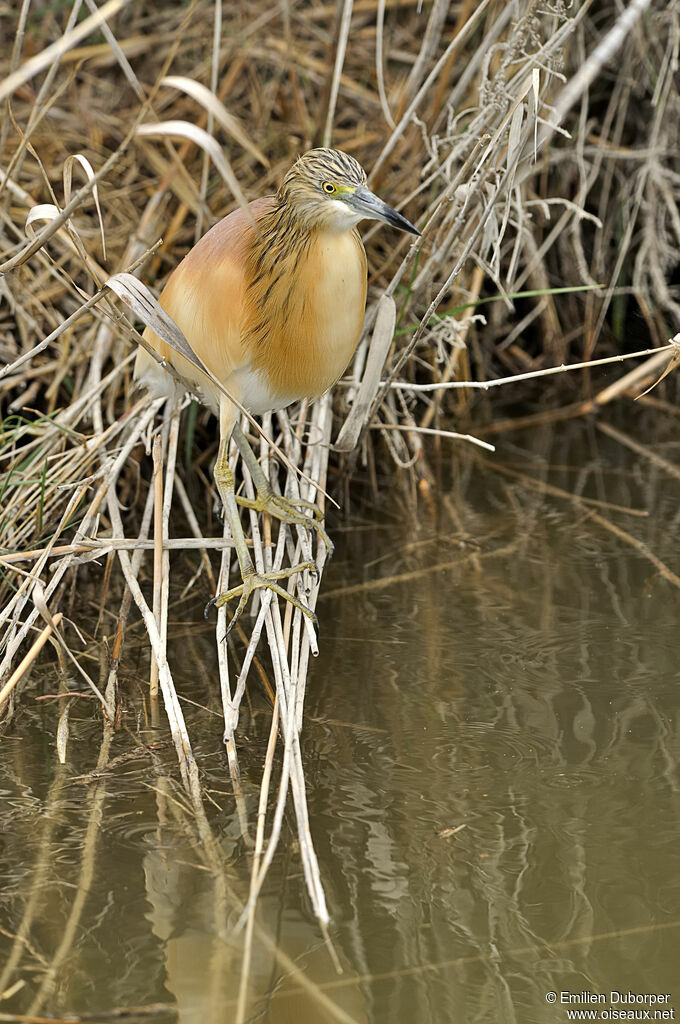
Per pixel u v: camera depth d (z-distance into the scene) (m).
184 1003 4.10
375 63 10.51
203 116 9.45
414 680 6.20
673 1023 3.97
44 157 9.45
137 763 5.55
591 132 10.83
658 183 10.12
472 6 8.41
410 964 4.27
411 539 7.95
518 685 6.13
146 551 7.80
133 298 5.33
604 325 10.83
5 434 7.34
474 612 6.93
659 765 5.40
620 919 4.45
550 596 7.09
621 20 6.25
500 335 10.59
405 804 5.16
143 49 10.16
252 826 5.06
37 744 5.71
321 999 4.11
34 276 8.99
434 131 8.05
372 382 6.31
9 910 4.53
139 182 9.62
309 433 7.43
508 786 5.28
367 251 9.26
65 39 4.59
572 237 10.63
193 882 4.71
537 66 6.44
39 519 6.92
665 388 10.39
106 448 7.98
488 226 6.73
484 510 8.36
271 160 9.82
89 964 4.27
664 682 6.10
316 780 5.36
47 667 6.46
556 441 9.52
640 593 7.09
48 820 5.09
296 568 5.91
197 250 5.91
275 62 10.30
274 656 5.50
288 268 5.56
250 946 4.36
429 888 4.64
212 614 7.05
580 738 5.64
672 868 4.70
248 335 5.69
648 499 8.42
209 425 8.99
